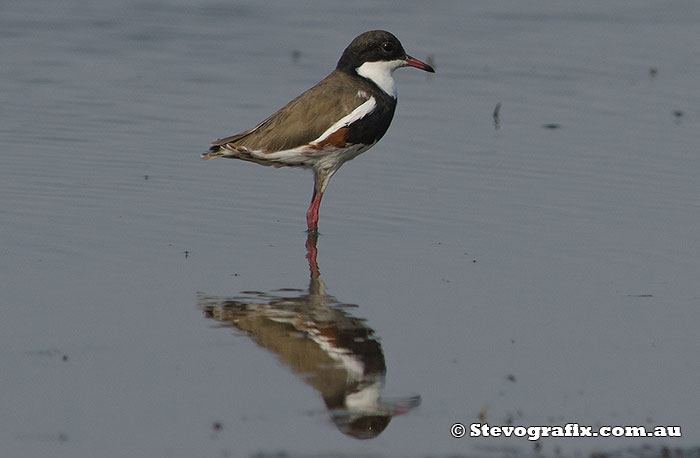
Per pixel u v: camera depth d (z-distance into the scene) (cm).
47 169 1702
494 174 1738
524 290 1315
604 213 1579
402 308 1256
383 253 1441
